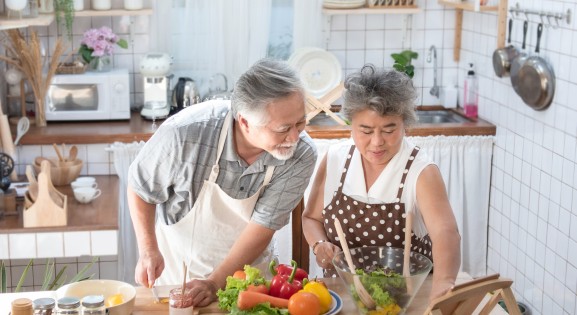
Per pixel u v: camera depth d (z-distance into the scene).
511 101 4.36
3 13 4.36
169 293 2.29
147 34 4.89
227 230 2.65
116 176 4.41
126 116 4.62
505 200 4.46
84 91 4.56
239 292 2.17
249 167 2.50
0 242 3.53
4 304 2.30
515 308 2.04
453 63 5.14
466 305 2.02
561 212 3.86
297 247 3.28
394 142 2.41
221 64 4.89
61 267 4.48
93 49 4.63
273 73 2.19
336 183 2.63
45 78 4.50
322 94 4.82
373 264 2.30
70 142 4.33
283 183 2.53
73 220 3.63
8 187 3.76
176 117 2.51
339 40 5.06
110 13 4.59
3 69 4.67
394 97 2.34
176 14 4.85
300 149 2.51
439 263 2.33
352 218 2.59
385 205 2.55
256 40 4.88
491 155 4.59
